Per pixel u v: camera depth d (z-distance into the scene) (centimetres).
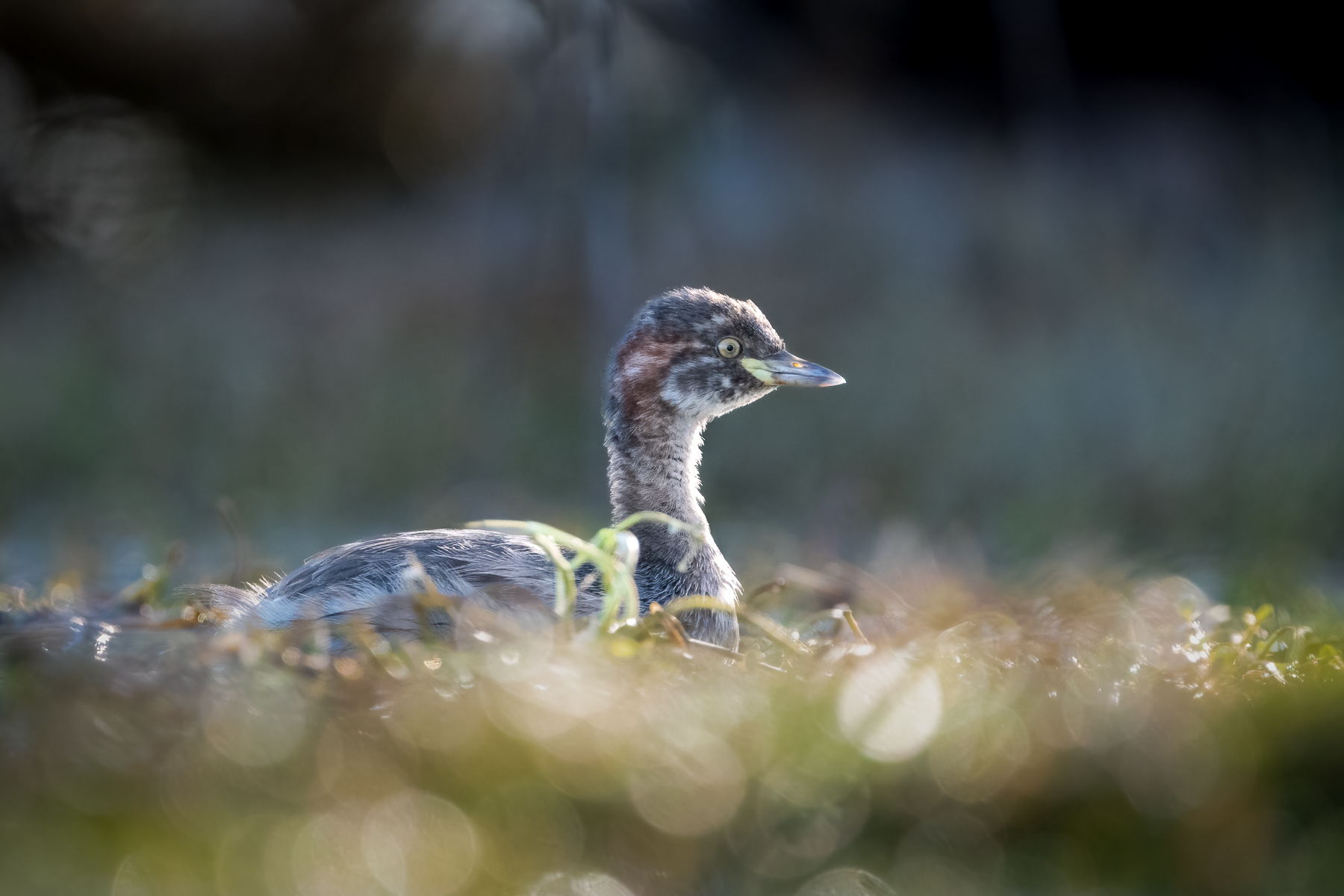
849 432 1638
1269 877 429
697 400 891
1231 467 1522
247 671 553
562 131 1708
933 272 1905
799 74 2092
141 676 545
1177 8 2047
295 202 2395
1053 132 2023
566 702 476
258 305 1997
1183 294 1875
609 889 422
